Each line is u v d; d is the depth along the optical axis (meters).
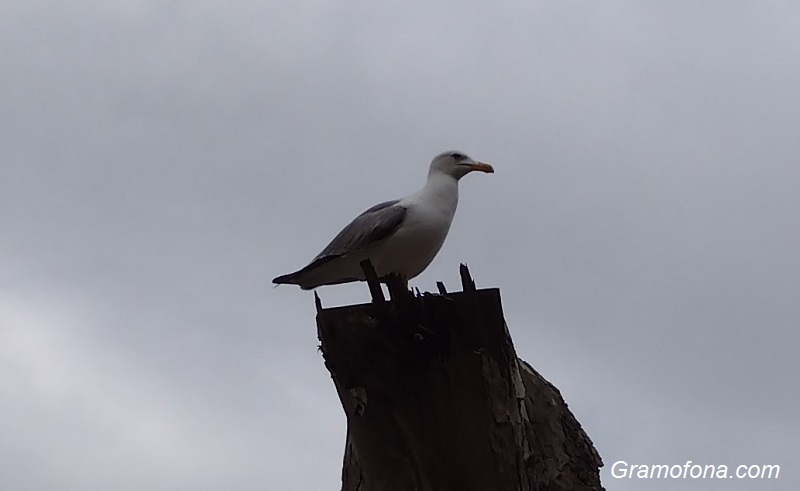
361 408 9.02
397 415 8.97
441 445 8.91
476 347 8.75
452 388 8.83
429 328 8.77
